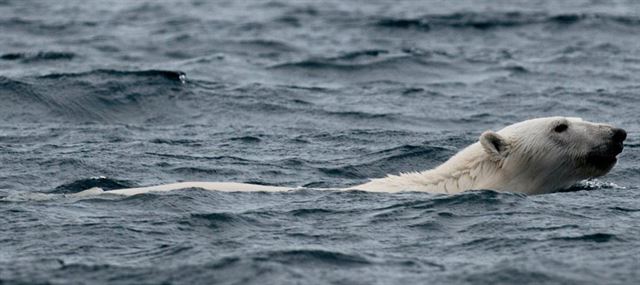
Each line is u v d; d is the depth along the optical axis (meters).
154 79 88.81
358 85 97.19
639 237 42.53
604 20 134.12
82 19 143.25
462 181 52.44
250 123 80.25
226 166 63.94
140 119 81.44
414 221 45.69
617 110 85.25
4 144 69.31
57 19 142.00
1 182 58.47
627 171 61.62
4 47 115.81
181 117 82.12
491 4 162.88
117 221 45.34
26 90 83.94
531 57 111.62
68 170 61.41
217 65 104.69
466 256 40.19
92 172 61.22
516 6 158.75
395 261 39.41
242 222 45.41
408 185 52.34
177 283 36.59
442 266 38.72
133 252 40.81
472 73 102.94
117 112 82.44
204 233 43.72
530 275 37.03
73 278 37.16
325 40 124.81
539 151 52.59
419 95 91.81
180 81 89.50
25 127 76.56
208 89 89.50
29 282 36.72
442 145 70.38
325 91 93.06
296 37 127.50
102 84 86.38
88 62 105.38
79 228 44.19
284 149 69.81
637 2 163.12
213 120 81.12
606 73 101.75
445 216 46.34
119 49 115.81
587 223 45.16
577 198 50.94
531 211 47.16
